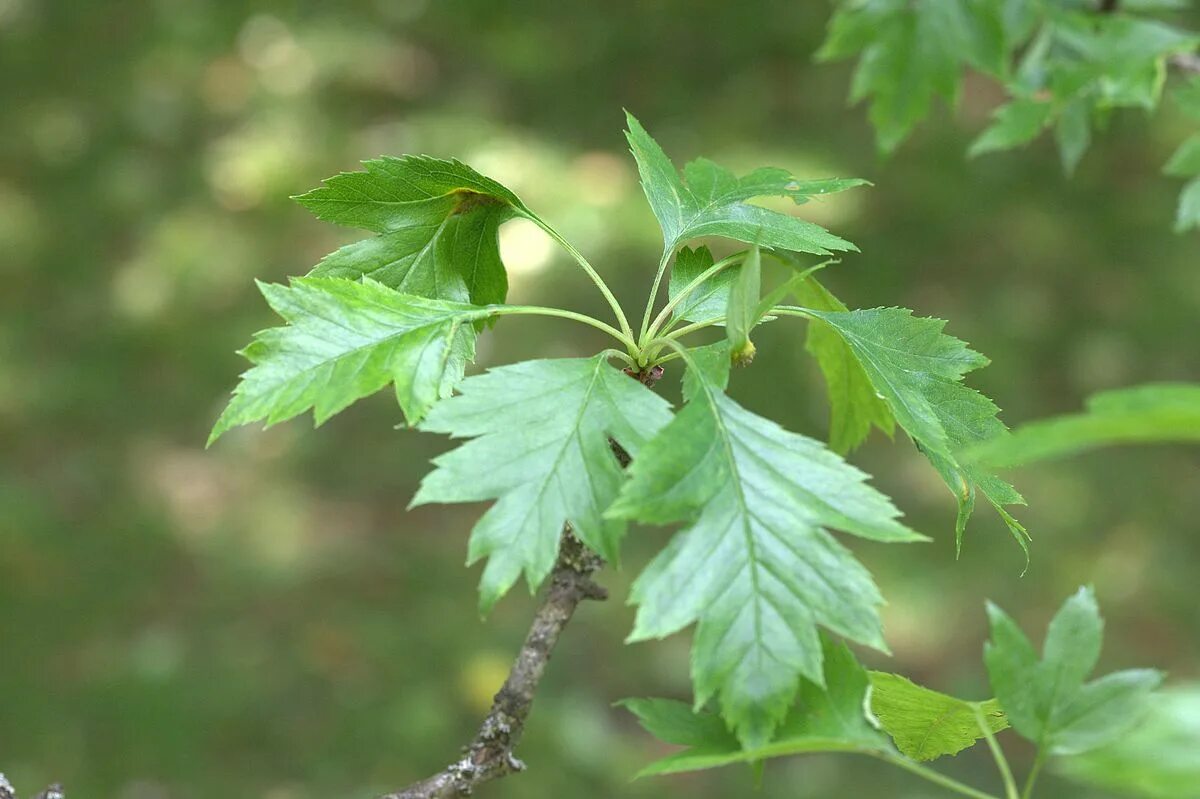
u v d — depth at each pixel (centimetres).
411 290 234
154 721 755
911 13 436
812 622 161
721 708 158
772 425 178
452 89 1262
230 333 1051
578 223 1081
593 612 834
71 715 761
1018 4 430
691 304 227
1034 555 877
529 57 1288
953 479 210
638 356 221
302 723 762
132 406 999
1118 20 415
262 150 1190
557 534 172
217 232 1136
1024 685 165
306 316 199
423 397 195
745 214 234
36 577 853
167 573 869
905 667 796
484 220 235
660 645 827
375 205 232
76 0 1403
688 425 176
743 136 1181
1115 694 163
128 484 937
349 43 1304
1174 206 1130
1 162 1217
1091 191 1148
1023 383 998
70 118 1266
